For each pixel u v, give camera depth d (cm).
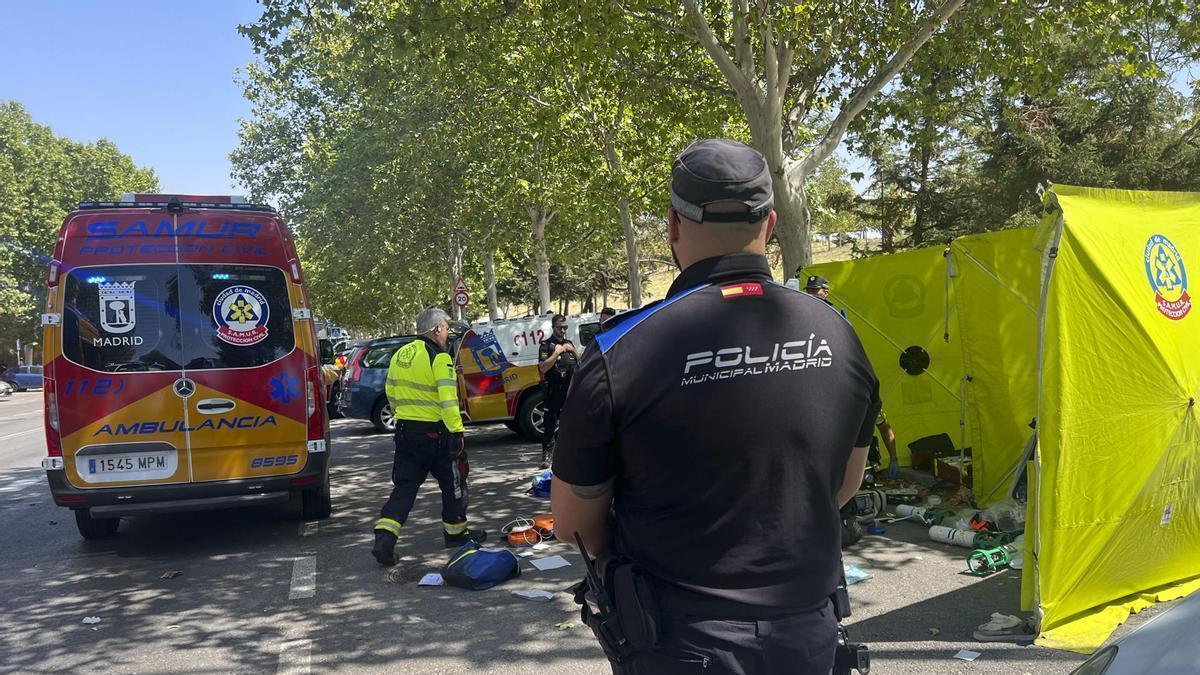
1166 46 1647
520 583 563
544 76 1558
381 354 1514
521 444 1242
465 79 1272
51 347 627
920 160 2491
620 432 159
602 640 171
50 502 935
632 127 1820
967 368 711
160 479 642
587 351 165
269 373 663
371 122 2527
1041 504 418
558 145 1762
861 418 173
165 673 431
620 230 2758
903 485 786
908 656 411
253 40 1127
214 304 656
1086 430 425
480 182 2412
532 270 4038
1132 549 459
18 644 479
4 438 1834
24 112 5231
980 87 1351
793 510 162
